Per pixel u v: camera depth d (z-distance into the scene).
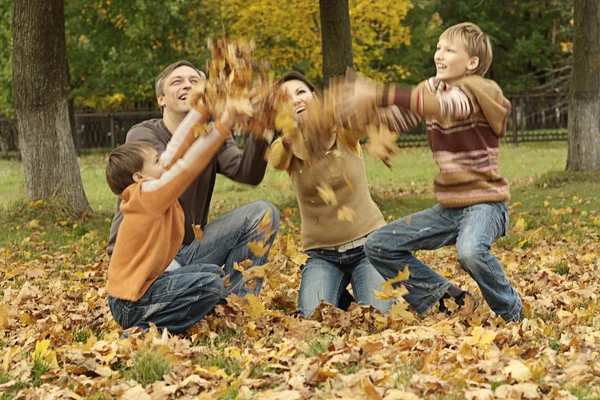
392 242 4.66
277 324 4.77
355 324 4.69
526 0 35.59
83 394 3.61
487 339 4.03
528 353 3.92
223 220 4.98
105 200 15.76
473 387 3.37
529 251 8.06
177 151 4.37
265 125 4.20
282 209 12.72
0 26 20.36
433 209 4.63
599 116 15.29
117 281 4.35
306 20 22.53
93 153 30.62
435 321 4.72
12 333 4.98
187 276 4.44
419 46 30.67
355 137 4.82
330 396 3.30
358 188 4.98
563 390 3.37
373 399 3.20
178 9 21.70
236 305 4.63
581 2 14.98
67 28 22.86
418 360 3.75
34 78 11.46
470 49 4.36
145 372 3.80
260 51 23.28
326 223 5.00
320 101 4.10
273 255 5.71
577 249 8.38
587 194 13.18
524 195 13.89
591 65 15.00
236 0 22.52
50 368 3.96
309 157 4.79
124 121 31.12
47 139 11.60
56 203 11.55
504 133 4.43
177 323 4.49
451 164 4.42
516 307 4.58
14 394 3.66
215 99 4.17
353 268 5.11
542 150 28.00
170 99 4.94
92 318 5.32
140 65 23.05
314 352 4.04
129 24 21.89
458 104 4.13
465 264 4.40
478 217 4.40
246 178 4.85
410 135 31.03
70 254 9.05
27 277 7.55
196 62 23.27
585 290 5.88
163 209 4.32
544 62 36.88
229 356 4.05
